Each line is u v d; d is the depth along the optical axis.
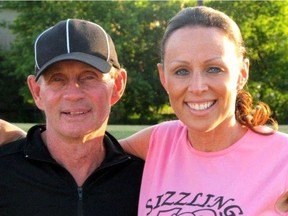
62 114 2.71
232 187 2.54
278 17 26.50
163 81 2.69
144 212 2.70
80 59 2.64
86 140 2.76
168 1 26.59
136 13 25.92
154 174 2.79
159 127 2.94
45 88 2.71
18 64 26.27
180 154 2.74
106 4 25.89
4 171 2.74
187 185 2.63
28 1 26.36
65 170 2.73
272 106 26.48
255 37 26.59
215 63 2.47
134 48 26.12
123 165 2.84
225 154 2.61
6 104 28.25
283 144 2.59
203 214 2.52
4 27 28.83
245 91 2.72
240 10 26.39
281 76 26.72
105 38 2.80
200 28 2.50
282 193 2.50
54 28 2.77
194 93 2.49
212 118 2.53
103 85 2.73
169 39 2.56
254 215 2.46
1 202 2.71
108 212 2.75
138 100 26.50
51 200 2.69
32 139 2.80
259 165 2.56
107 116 2.80
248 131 2.65
